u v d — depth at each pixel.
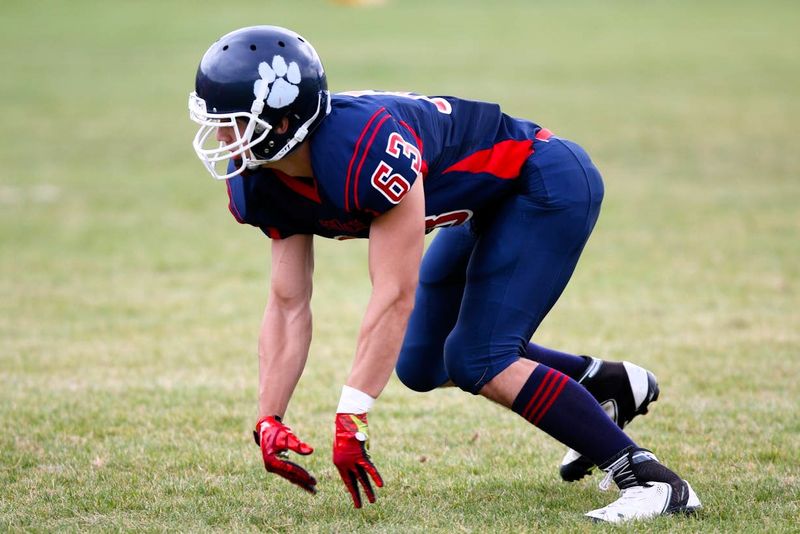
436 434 16.92
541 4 133.38
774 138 54.78
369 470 11.70
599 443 12.57
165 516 12.97
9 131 59.09
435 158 12.39
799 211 38.56
